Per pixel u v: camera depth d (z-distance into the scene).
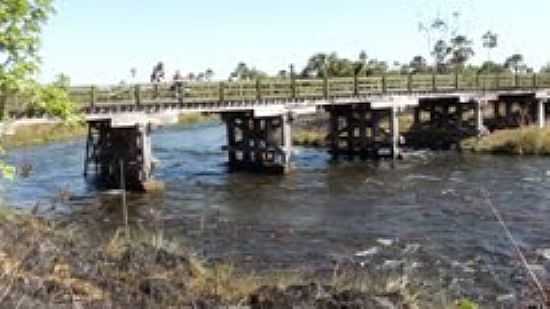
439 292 12.16
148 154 28.62
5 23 8.52
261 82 34.12
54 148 46.69
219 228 20.33
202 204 25.03
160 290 9.04
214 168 36.03
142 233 17.56
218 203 25.22
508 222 20.70
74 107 10.02
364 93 39.16
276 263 15.69
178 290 9.24
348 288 10.02
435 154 41.03
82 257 9.65
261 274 13.38
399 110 40.34
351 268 15.14
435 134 45.44
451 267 15.41
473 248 17.39
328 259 16.25
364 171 34.03
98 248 10.53
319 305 9.08
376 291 10.14
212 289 9.67
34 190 27.47
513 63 79.38
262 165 34.62
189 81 31.11
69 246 10.11
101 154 30.41
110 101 28.31
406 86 42.34
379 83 40.50
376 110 39.62
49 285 7.89
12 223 9.88
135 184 28.44
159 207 24.33
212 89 31.98
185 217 22.33
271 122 34.50
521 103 50.00
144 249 11.02
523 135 40.69
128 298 8.48
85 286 8.45
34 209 11.03
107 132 30.05
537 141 39.50
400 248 17.52
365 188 28.44
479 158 38.16
